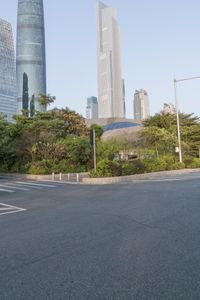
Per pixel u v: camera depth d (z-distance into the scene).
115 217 10.12
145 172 31.00
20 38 163.00
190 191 16.69
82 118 47.97
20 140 40.06
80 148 38.22
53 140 39.25
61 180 29.83
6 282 4.97
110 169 27.23
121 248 6.59
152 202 13.20
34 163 37.81
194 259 5.75
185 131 52.91
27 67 160.00
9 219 10.69
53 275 5.18
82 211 11.57
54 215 11.00
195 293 4.36
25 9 163.50
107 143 43.97
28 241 7.44
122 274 5.11
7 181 30.72
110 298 4.26
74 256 6.15
